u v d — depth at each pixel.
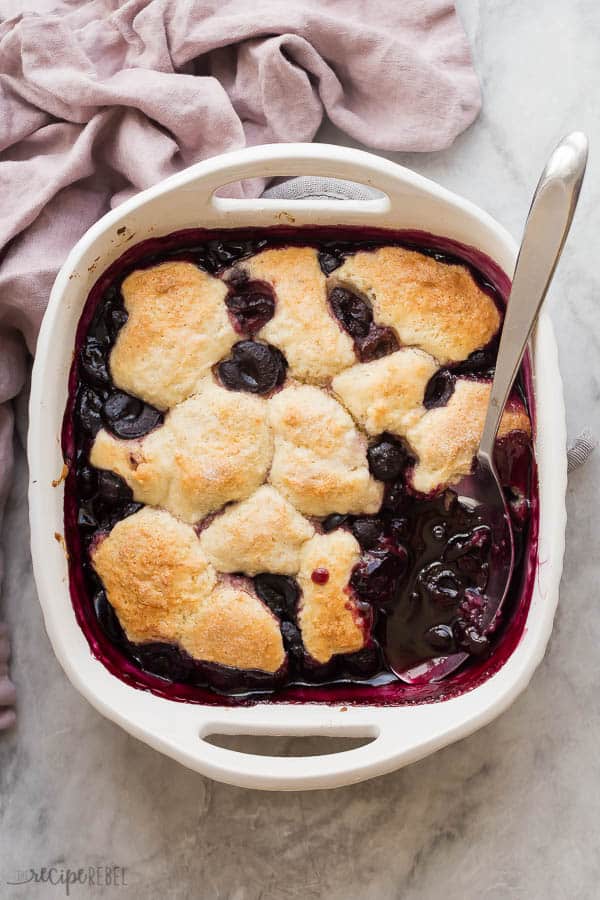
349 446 0.67
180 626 0.68
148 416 0.69
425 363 0.68
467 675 0.68
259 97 0.76
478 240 0.67
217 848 0.76
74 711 0.77
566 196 0.58
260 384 0.68
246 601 0.67
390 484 0.68
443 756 0.76
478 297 0.68
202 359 0.68
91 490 0.69
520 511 0.68
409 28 0.77
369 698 0.69
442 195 0.66
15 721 0.77
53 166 0.75
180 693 0.69
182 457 0.67
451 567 0.68
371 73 0.76
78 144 0.74
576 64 0.77
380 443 0.68
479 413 0.67
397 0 0.77
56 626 0.67
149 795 0.76
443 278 0.68
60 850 0.76
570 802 0.75
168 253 0.70
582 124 0.77
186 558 0.68
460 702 0.67
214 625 0.67
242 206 0.68
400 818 0.76
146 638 0.68
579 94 0.77
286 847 0.76
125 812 0.76
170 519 0.68
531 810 0.75
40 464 0.66
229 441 0.67
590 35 0.77
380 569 0.67
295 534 0.67
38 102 0.75
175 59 0.75
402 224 0.68
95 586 0.69
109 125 0.75
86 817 0.76
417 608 0.68
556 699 0.75
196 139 0.75
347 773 0.65
